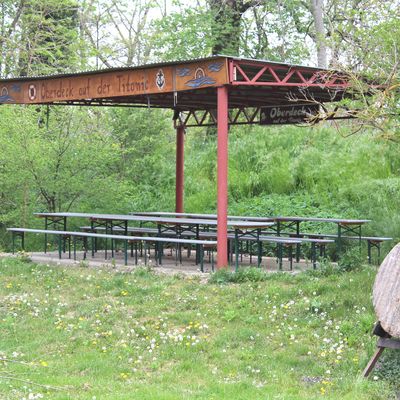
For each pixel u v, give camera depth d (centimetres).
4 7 2822
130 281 1318
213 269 1391
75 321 1092
